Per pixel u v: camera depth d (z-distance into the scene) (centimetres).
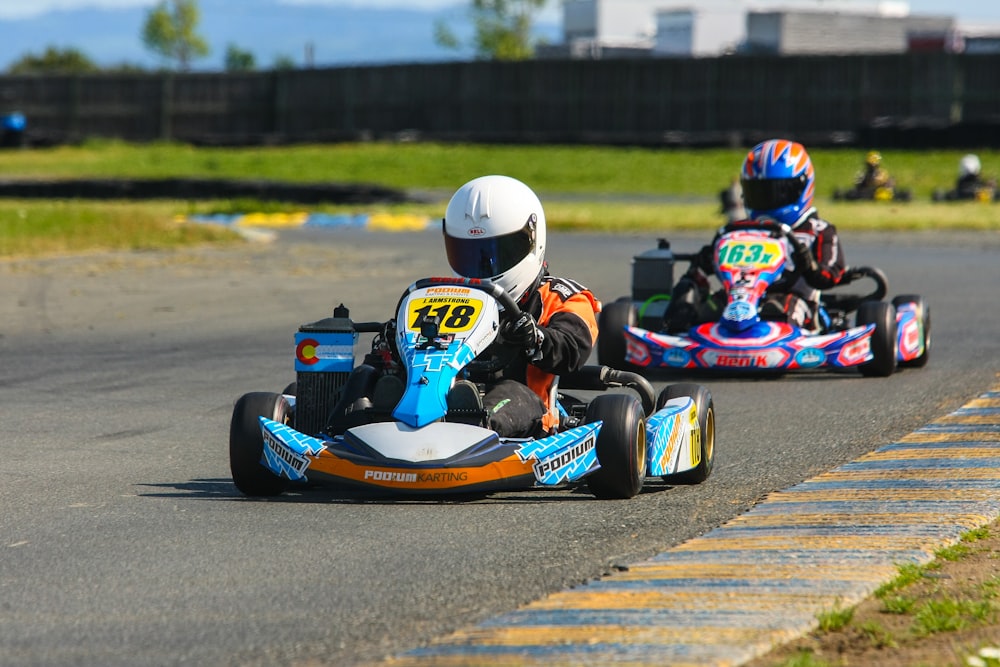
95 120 18275
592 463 1877
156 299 4862
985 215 8194
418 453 1803
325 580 1516
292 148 16050
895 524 1723
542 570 1557
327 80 17500
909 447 2303
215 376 3284
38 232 7331
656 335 3262
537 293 2133
